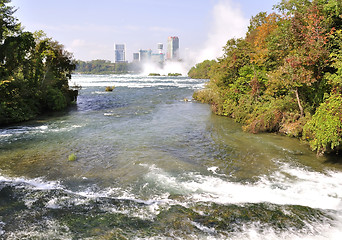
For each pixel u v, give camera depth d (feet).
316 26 52.75
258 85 78.28
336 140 41.88
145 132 68.90
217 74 110.11
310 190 35.14
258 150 52.75
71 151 53.21
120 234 25.84
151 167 43.98
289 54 58.95
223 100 95.09
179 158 48.49
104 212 30.07
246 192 34.73
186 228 26.71
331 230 26.32
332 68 54.08
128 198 33.42
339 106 42.88
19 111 86.63
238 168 43.42
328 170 42.04
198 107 115.03
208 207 30.83
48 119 89.81
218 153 51.29
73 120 87.40
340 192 34.53
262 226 26.96
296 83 56.70
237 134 65.98
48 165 45.34
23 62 100.58
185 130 70.79
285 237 25.14
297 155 49.39
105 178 39.73
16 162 46.88
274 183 37.45
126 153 51.52
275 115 65.46
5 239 25.04
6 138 63.77
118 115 96.32
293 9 75.72
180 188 36.14
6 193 34.86
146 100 142.20
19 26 102.58
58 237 25.40
